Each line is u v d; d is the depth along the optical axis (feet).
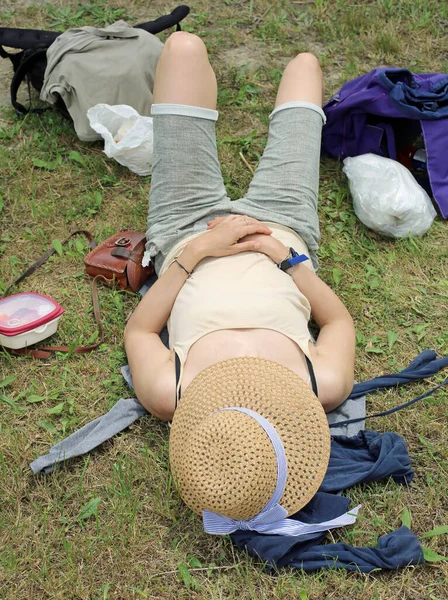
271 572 4.98
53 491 5.49
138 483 5.57
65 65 8.27
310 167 6.89
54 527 5.30
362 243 7.68
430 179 7.88
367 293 7.18
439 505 5.45
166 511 5.35
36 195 8.07
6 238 7.57
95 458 5.73
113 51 8.40
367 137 8.22
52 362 6.41
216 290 5.63
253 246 5.97
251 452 4.31
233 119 9.15
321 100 7.42
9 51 10.02
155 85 6.75
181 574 5.00
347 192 8.16
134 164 8.22
